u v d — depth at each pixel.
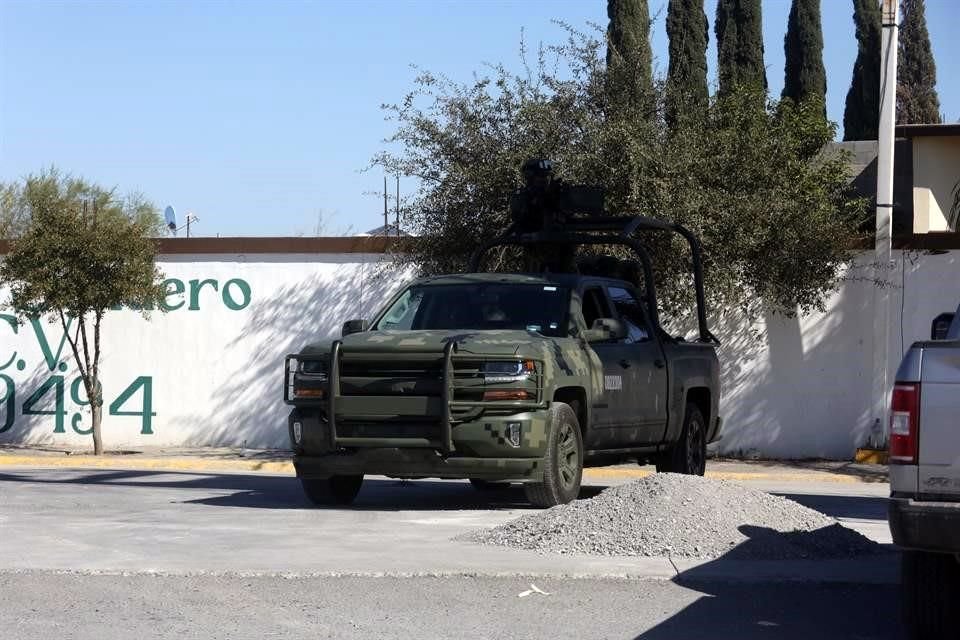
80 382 27.05
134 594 9.38
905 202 33.09
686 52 47.06
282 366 26.69
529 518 12.11
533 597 9.51
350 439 13.80
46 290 24.03
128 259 24.53
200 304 26.89
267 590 9.55
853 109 55.25
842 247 24.14
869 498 18.28
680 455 17.31
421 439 13.60
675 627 8.68
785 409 25.30
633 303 16.69
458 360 13.63
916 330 24.61
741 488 12.52
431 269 24.81
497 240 18.41
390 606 9.12
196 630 8.34
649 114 24.17
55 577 9.90
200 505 14.92
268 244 26.67
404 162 24.52
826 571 10.59
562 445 14.02
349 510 14.44
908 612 7.94
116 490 16.86
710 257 23.38
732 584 10.09
